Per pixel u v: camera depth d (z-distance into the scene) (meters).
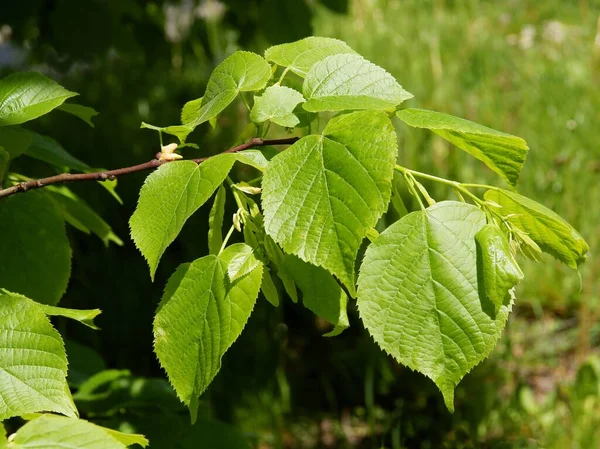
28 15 4.00
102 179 1.37
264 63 1.33
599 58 5.64
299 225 1.12
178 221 1.16
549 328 3.87
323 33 6.41
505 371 3.49
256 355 3.74
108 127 5.58
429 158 4.48
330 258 1.10
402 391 3.56
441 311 1.15
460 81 5.54
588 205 4.28
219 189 1.31
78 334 3.85
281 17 3.85
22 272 1.74
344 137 1.16
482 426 3.31
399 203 1.37
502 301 1.15
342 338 4.01
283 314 4.10
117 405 2.02
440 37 6.24
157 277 4.21
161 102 6.01
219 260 1.24
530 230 1.26
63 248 1.77
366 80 1.30
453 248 1.17
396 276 1.16
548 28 6.37
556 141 4.64
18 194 1.76
